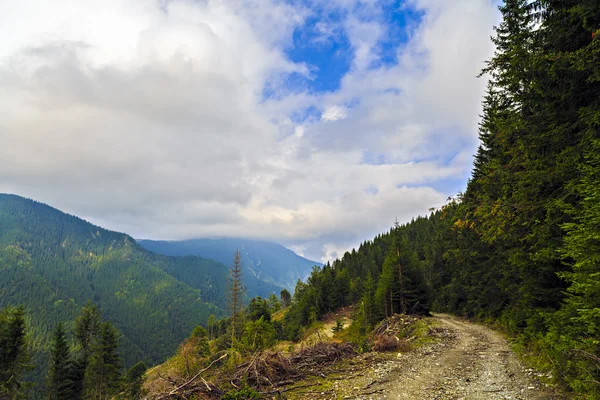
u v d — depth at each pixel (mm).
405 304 41344
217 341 56781
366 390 9000
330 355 13094
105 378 50812
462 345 16781
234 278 58969
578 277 7066
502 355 13914
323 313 79250
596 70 7965
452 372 11164
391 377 10359
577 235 6816
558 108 9789
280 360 10984
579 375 7328
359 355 13820
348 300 83438
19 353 39312
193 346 21609
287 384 9656
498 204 12094
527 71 9617
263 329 25984
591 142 7754
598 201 6719
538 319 13297
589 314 6648
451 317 38312
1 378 37281
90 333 60156
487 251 26484
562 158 9547
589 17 8508
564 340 7977
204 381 8781
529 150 10727
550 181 9969
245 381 9359
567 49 9844
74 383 48531
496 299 27688
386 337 15938
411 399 8234
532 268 13688
